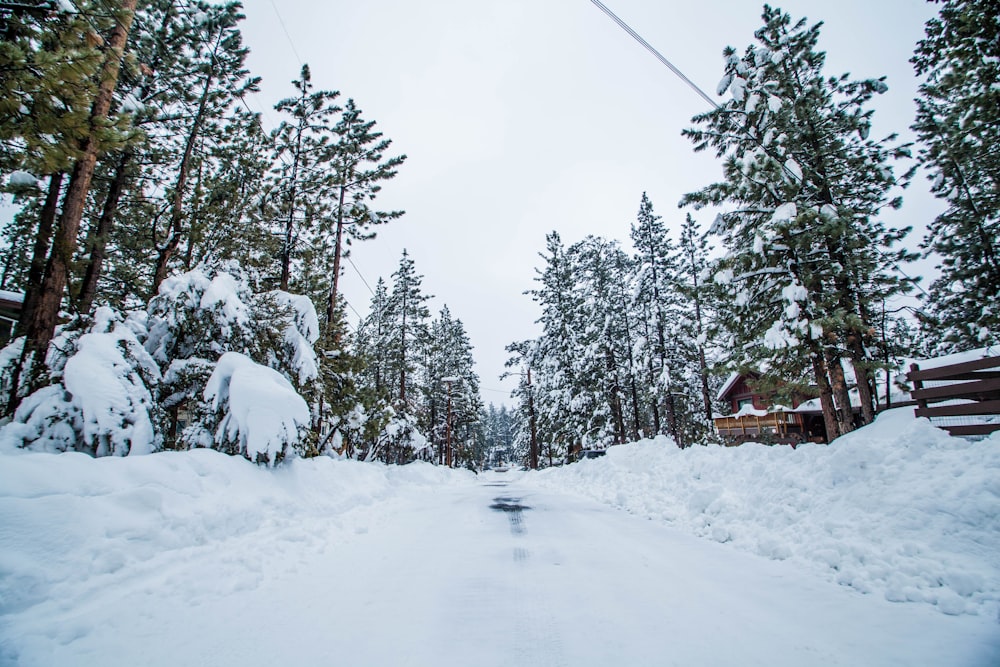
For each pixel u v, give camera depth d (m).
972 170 16.56
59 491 5.04
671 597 4.27
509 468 90.06
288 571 5.10
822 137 15.10
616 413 32.31
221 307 10.55
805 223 13.50
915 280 16.28
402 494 13.72
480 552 6.11
